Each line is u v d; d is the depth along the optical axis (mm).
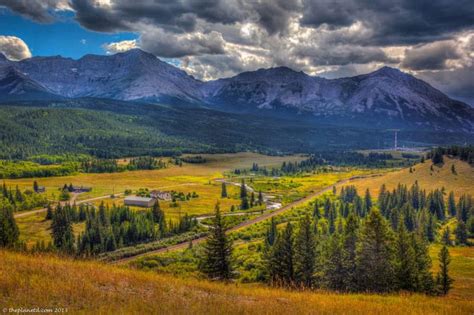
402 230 70750
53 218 144125
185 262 104938
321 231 136000
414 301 33938
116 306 21656
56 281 24734
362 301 30906
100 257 125062
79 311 20078
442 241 140875
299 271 71562
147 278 29562
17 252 34094
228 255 70688
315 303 28125
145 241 148500
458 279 93188
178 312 21625
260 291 31719
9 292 21922
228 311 22859
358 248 67250
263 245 121125
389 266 64188
